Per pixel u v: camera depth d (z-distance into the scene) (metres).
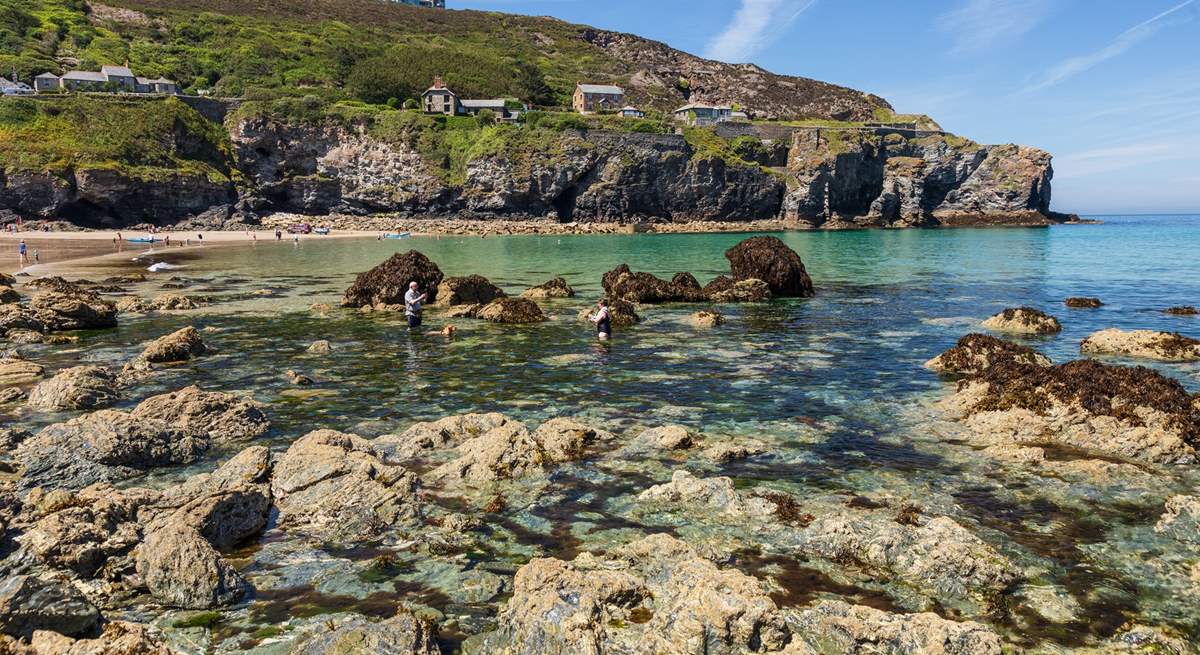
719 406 15.05
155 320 27.23
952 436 12.91
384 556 8.57
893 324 25.84
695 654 6.36
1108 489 10.41
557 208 125.19
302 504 9.82
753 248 35.31
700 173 125.50
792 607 7.32
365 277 31.45
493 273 46.44
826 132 137.88
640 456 11.98
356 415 14.57
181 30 145.38
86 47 130.88
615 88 162.25
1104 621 7.13
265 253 65.50
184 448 12.00
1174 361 19.22
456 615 7.30
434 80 143.25
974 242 85.38
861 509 9.77
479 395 16.16
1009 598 7.56
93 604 7.25
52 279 34.78
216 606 7.44
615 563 8.14
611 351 21.20
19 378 17.41
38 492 9.63
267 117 115.81
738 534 9.05
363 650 6.25
